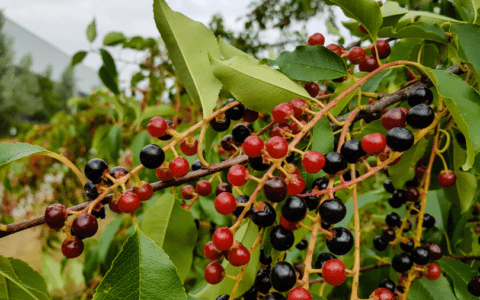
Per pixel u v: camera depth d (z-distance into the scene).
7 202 0.85
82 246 0.18
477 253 0.34
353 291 0.17
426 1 0.32
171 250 0.23
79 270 0.68
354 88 0.18
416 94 0.21
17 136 0.79
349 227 0.45
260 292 0.21
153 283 0.17
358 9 0.22
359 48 0.23
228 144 0.24
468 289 0.23
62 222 0.18
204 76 0.23
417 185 0.26
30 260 1.26
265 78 0.21
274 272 0.17
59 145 0.77
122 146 0.68
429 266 0.22
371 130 0.25
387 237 0.25
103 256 0.44
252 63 0.21
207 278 0.18
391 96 0.22
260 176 0.22
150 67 0.57
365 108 0.21
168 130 0.19
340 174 0.18
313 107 0.21
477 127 0.18
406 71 0.32
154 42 0.53
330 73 0.21
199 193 0.23
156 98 0.67
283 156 0.17
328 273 0.17
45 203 0.88
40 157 0.80
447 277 0.28
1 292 0.20
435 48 0.25
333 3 0.22
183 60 0.23
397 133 0.18
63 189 0.83
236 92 0.21
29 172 0.84
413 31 0.22
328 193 0.18
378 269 0.33
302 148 0.22
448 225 0.31
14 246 1.39
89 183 0.19
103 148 0.61
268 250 0.20
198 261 0.58
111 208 0.19
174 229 0.24
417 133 0.20
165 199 0.24
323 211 0.17
